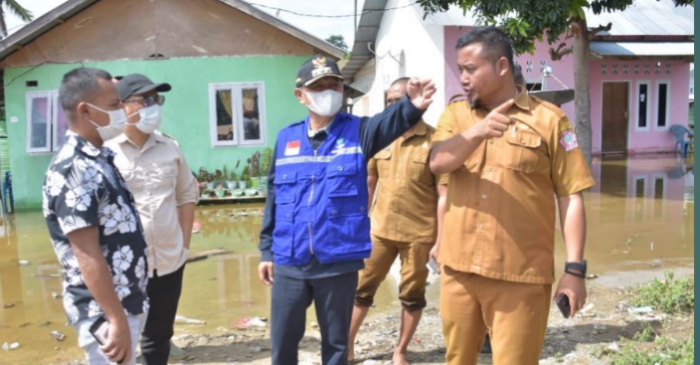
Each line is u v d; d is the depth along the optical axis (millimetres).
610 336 4309
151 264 3338
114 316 2375
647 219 8883
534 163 2512
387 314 5125
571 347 4121
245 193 12125
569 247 2496
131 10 12148
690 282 5215
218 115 12508
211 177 12383
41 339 4801
